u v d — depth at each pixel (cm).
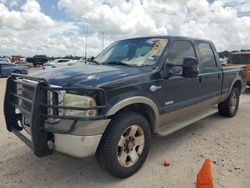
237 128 586
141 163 374
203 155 432
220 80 585
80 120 305
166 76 411
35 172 371
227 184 340
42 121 316
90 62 491
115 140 330
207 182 288
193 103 486
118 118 339
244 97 1052
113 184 342
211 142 493
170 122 456
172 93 427
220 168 384
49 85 317
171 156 427
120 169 343
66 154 320
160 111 404
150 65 411
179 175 364
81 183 344
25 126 372
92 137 311
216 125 608
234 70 653
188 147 467
